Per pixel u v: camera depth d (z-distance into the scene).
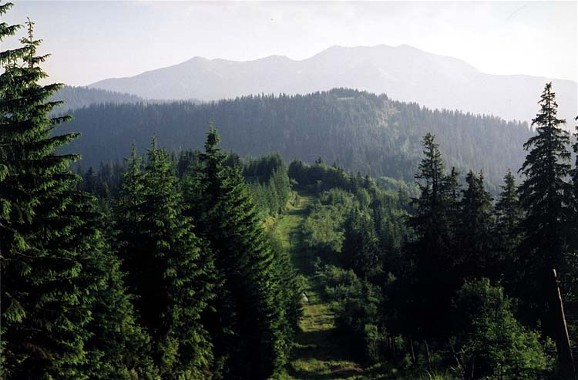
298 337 59.69
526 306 30.81
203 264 26.84
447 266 32.94
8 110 14.47
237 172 33.53
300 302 66.00
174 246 24.89
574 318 30.22
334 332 60.75
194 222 30.08
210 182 30.27
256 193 113.75
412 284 33.72
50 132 15.82
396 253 72.31
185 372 26.09
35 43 14.90
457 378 24.12
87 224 19.59
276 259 50.94
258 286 31.98
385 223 106.00
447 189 33.12
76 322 17.27
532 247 26.73
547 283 26.23
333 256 99.31
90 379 21.48
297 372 46.78
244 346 31.16
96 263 21.36
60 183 16.61
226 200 30.28
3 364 15.35
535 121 25.91
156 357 25.08
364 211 134.12
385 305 38.50
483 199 35.34
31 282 15.85
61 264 15.90
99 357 20.94
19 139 14.41
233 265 30.56
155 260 24.88
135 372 23.95
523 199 26.94
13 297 15.28
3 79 14.12
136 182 27.64
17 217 14.99
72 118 16.12
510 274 32.62
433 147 33.09
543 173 25.77
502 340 22.39
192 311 25.59
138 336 24.22
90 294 18.72
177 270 25.14
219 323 29.11
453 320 29.66
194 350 26.19
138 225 25.27
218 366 28.84
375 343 50.34
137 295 24.39
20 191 14.87
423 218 33.28
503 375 22.00
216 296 27.95
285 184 147.50
